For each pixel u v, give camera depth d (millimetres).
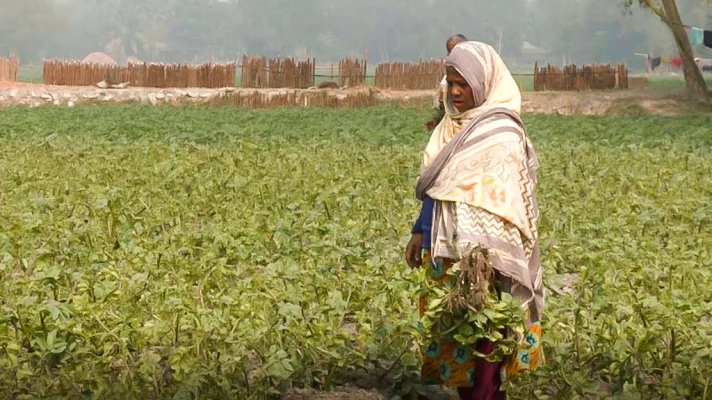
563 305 7461
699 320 7633
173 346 6707
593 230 11211
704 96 41750
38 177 15070
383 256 9391
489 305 5535
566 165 17094
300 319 7027
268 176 15086
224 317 6926
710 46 40875
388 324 6824
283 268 8352
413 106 41750
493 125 5762
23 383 6285
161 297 7504
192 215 11992
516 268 5680
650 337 6551
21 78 76312
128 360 6551
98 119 30578
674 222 12281
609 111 40906
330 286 7922
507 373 5812
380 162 17875
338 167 16844
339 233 10391
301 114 35031
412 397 6391
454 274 5586
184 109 37500
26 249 9656
